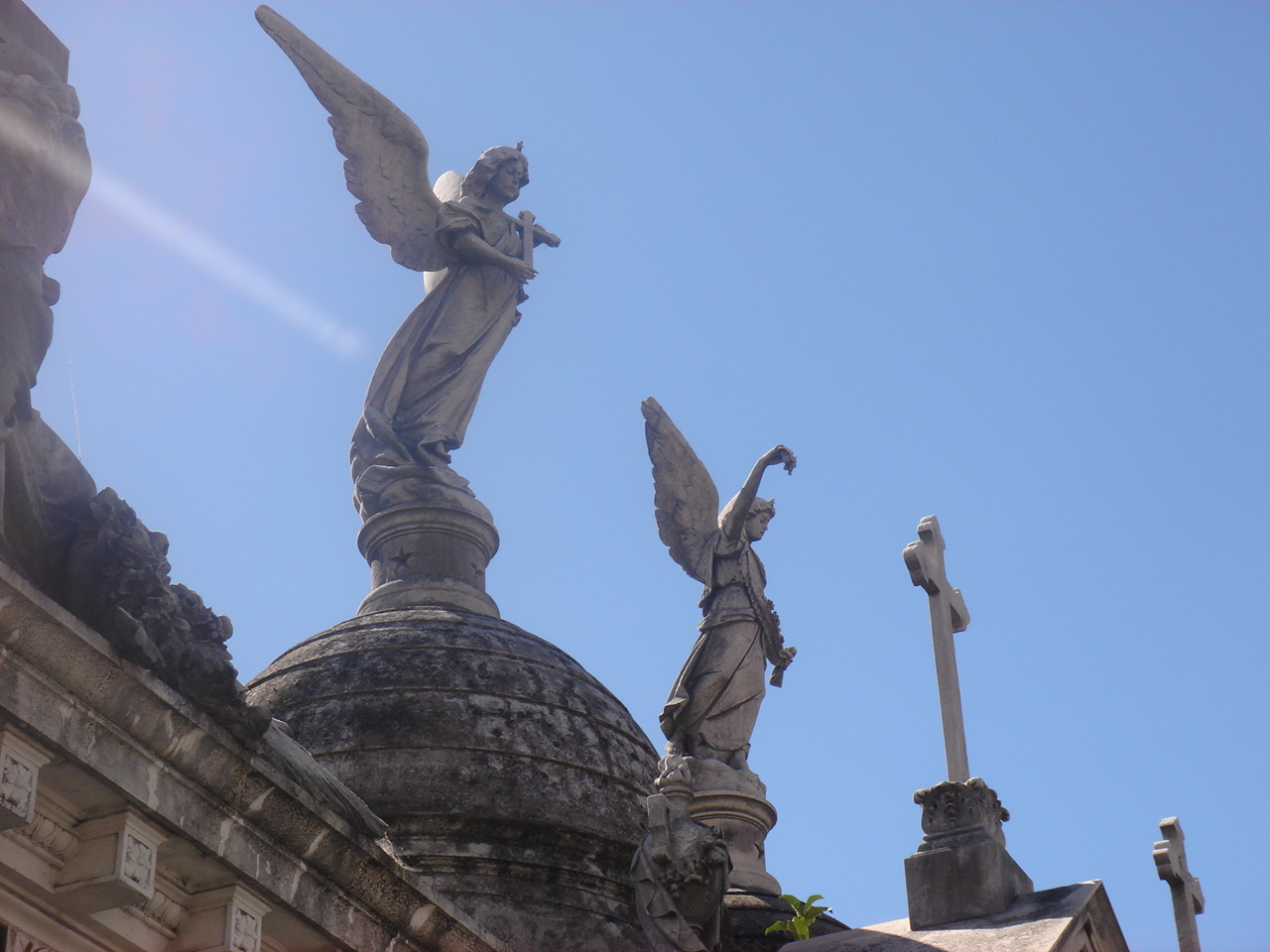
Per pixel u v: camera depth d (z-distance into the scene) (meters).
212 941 9.66
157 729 9.18
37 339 9.29
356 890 10.41
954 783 11.69
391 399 19.73
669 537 17.38
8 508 9.18
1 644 8.59
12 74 9.72
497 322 20.09
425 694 17.00
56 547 9.32
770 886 16.02
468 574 19.06
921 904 11.39
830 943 11.34
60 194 9.68
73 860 9.16
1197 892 12.48
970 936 11.00
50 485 9.47
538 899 15.84
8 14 9.91
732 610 16.92
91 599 9.18
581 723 17.42
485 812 16.16
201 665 9.40
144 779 9.20
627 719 18.17
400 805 16.08
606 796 16.86
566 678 17.98
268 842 9.88
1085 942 11.10
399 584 18.78
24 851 9.03
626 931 15.96
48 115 9.69
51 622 8.69
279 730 10.45
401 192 20.02
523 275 20.23
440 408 19.73
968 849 11.44
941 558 12.61
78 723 8.90
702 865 12.11
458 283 20.08
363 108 19.91
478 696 17.11
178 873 9.70
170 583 9.68
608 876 16.31
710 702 16.64
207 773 9.46
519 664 17.73
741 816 16.23
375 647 17.59
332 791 10.38
